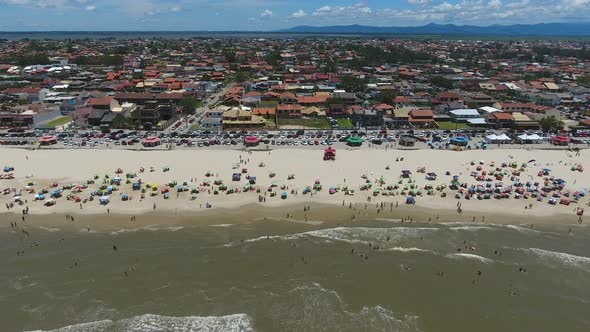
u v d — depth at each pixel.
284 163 112.56
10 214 85.12
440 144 132.38
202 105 194.25
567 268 70.56
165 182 99.75
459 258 72.69
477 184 101.56
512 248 76.12
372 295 63.25
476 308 61.00
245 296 62.44
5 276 66.06
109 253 72.56
